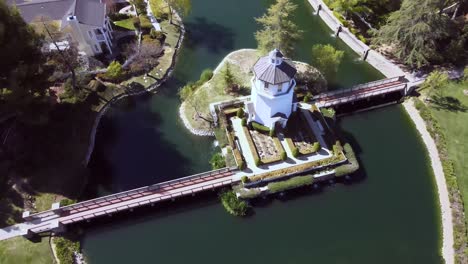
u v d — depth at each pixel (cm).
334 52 7631
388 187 6412
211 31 9025
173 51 8494
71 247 5784
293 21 9369
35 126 6819
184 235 5988
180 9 8744
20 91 5647
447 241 5741
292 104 6862
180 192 6112
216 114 7112
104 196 6216
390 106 7612
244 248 5825
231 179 6281
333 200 6288
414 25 7188
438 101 7375
